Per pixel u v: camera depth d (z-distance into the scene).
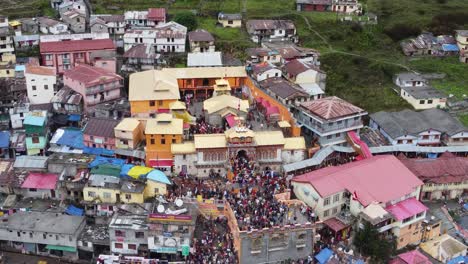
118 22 175.00
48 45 152.88
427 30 184.00
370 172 105.25
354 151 119.94
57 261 96.62
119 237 93.81
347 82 156.12
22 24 170.12
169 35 163.00
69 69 145.62
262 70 144.12
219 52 161.00
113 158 113.19
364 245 93.50
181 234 93.00
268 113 129.12
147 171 106.19
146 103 128.38
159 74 138.12
